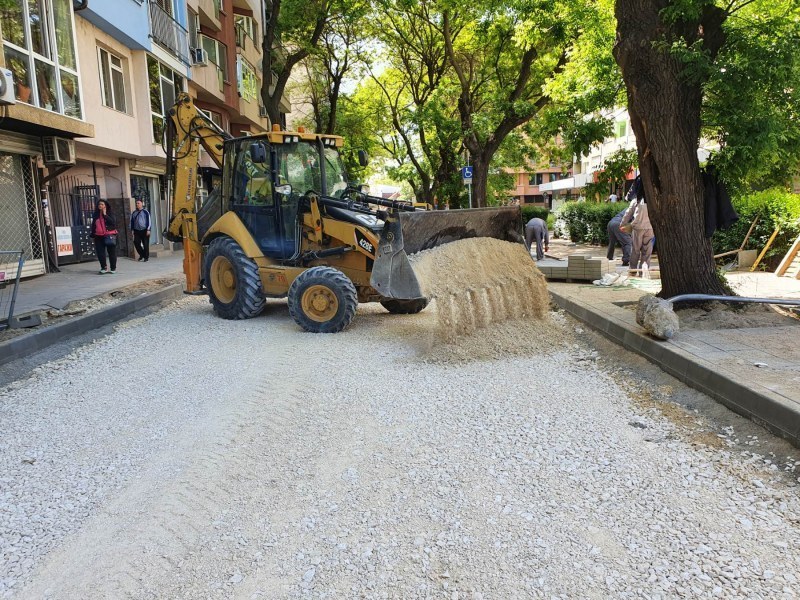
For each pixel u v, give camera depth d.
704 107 7.73
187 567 3.02
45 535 3.36
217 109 26.73
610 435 4.43
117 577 2.96
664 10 6.92
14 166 13.83
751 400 4.40
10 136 13.15
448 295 7.04
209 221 10.41
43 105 12.80
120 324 9.42
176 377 6.24
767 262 12.59
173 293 12.55
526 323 7.73
